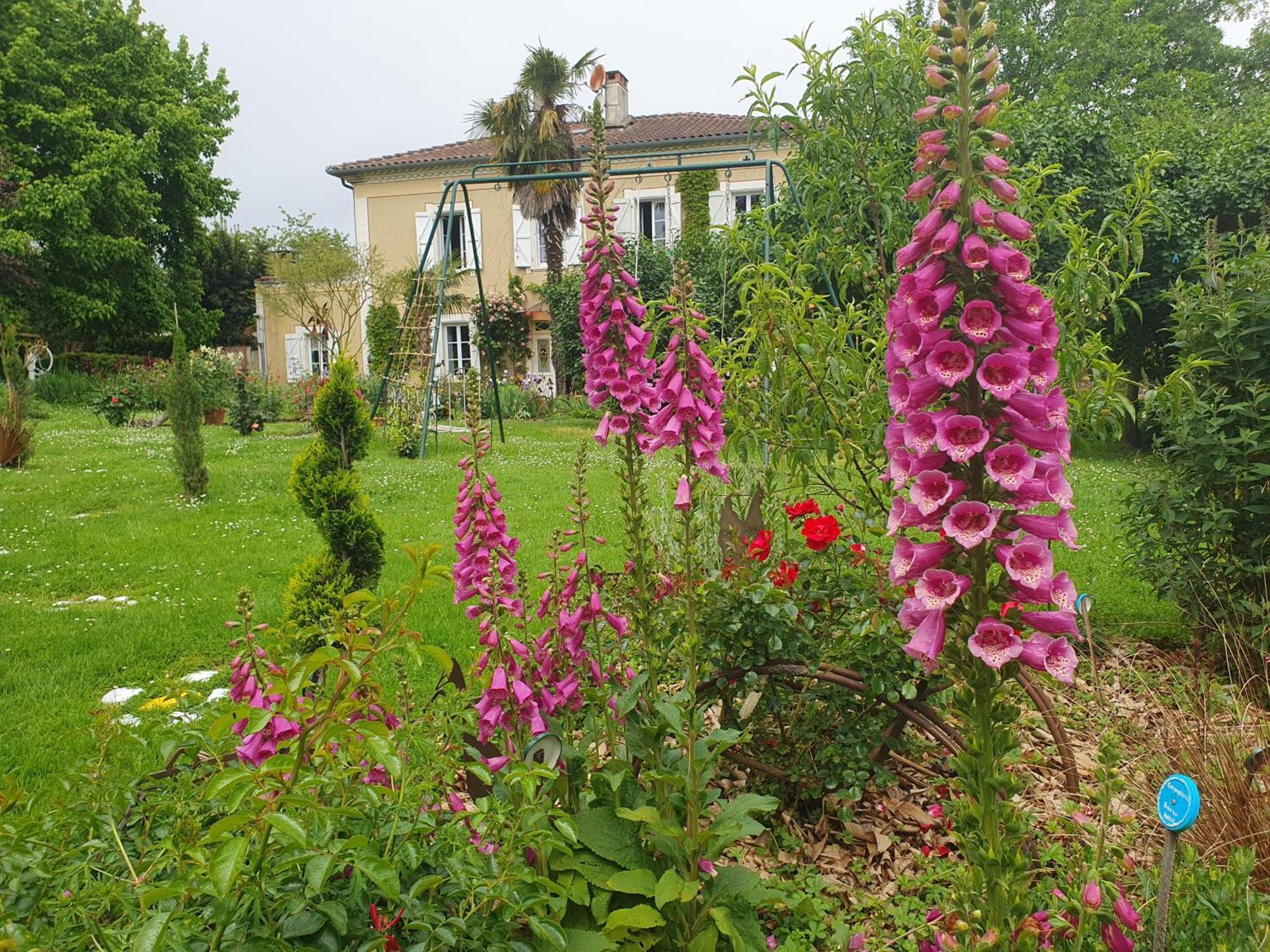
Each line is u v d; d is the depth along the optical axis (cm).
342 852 164
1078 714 396
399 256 2872
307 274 2370
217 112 3272
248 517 961
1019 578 161
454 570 228
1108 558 675
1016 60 2842
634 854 227
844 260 496
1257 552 439
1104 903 182
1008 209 414
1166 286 1468
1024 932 163
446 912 179
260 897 157
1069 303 430
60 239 2638
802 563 343
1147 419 493
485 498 229
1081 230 424
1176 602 475
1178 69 3127
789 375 441
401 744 212
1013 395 164
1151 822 270
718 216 2492
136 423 2042
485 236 2819
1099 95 2581
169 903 170
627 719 249
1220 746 278
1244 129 1534
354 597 182
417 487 1137
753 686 311
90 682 488
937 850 295
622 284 256
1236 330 448
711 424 247
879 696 312
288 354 3222
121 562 761
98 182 2686
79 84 2800
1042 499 164
